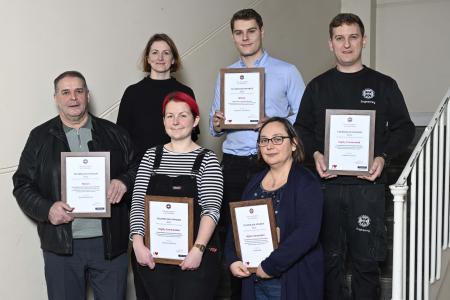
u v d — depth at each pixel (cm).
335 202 289
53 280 290
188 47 428
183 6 423
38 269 324
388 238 375
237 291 325
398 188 293
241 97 316
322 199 246
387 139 290
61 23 332
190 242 254
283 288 241
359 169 282
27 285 318
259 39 318
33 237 321
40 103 322
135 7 382
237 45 320
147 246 259
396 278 296
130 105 329
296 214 243
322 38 607
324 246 293
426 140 321
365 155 281
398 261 295
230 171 324
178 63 341
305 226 239
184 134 262
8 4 304
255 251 247
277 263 237
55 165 287
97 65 356
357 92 286
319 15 600
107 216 284
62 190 284
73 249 286
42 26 321
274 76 319
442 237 359
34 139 293
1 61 301
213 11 452
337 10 635
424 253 327
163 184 260
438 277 338
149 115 325
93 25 352
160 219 257
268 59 324
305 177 247
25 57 313
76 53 342
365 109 285
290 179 248
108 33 362
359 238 285
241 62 332
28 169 291
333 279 293
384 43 648
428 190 325
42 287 327
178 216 255
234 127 317
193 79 433
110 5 363
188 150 266
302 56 573
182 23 422
